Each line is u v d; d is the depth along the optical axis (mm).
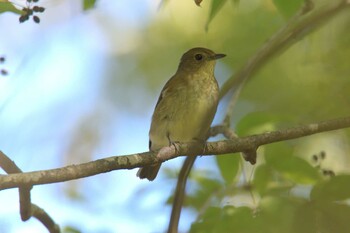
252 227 8016
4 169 7867
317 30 12742
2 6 8148
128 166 8195
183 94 11633
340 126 9445
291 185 9047
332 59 12625
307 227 7828
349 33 13094
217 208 9031
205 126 11688
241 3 15133
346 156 12289
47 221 9391
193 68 11914
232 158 9867
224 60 15000
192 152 9086
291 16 10266
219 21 15359
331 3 12367
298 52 13906
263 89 14062
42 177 7297
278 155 9539
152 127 11836
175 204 9812
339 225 7785
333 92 12109
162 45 16547
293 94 13141
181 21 16250
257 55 11648
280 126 11578
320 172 9492
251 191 9234
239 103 14086
